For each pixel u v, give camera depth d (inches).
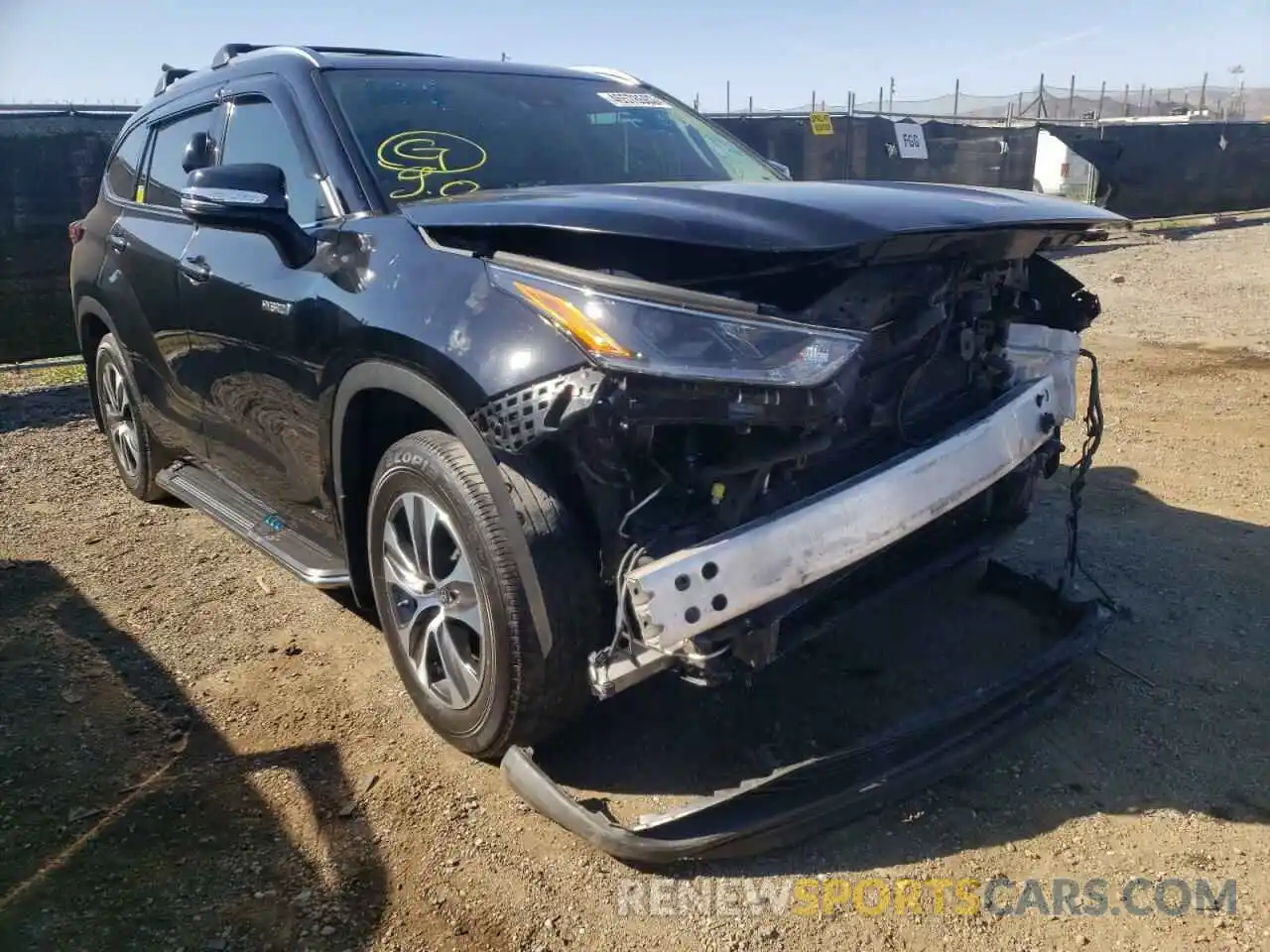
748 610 85.4
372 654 135.0
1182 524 165.3
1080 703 116.5
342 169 122.0
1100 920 86.0
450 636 106.0
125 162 190.4
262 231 116.9
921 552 111.3
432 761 110.6
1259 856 92.5
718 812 93.0
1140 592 141.6
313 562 130.6
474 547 97.5
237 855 96.7
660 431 87.5
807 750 107.0
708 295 87.1
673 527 87.7
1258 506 172.2
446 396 96.1
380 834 99.4
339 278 111.7
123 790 106.3
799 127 554.9
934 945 84.4
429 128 129.9
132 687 127.6
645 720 113.0
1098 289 432.5
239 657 134.8
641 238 87.9
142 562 167.9
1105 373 272.8
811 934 85.9
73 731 117.5
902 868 92.8
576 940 86.4
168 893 91.6
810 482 94.7
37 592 156.1
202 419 155.3
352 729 117.2
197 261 143.5
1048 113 1128.8
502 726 100.3
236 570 163.9
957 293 101.8
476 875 93.8
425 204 111.9
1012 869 92.2
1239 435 212.1
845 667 123.3
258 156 137.6
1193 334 325.4
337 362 110.1
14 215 308.2
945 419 106.4
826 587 92.9
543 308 88.7
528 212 95.8
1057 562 150.5
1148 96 1424.7
